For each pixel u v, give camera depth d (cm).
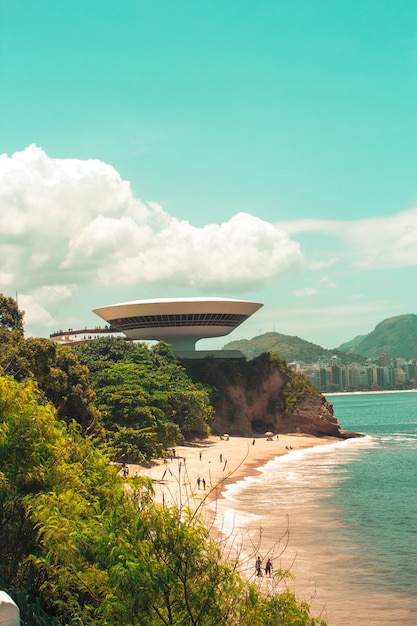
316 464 8450
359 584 3394
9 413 1906
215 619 1374
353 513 5134
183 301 13450
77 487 1783
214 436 11875
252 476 7294
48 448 1820
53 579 1582
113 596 1349
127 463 7194
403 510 5238
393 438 12650
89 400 6744
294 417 13312
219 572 1415
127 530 1459
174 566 1384
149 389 8950
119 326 14325
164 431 8062
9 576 1681
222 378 13038
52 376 6103
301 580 3453
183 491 5838
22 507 1722
